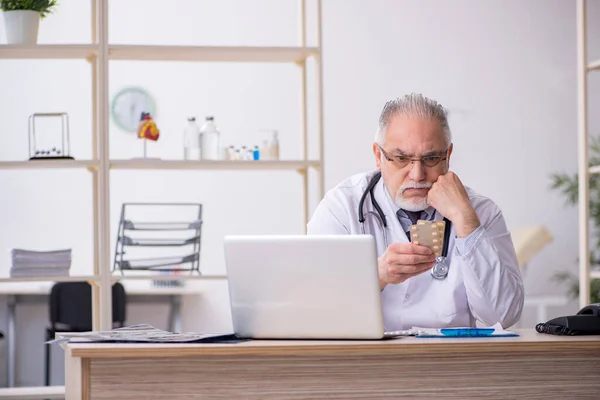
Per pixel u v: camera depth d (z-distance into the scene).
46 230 6.58
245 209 6.75
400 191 2.52
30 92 6.53
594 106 6.89
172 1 6.70
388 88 6.78
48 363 5.96
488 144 6.80
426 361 1.96
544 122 6.85
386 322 2.57
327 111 6.75
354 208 2.68
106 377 1.85
